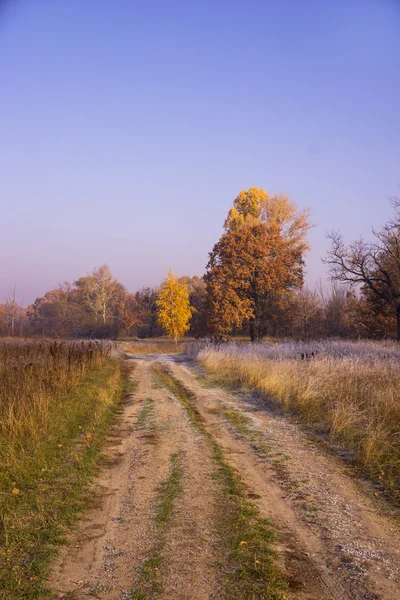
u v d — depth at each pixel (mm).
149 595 4047
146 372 24906
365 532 5418
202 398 15234
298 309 47875
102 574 4445
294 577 4371
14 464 7078
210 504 6211
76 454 8258
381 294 37844
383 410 9867
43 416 9766
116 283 91438
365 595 4078
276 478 7395
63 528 5410
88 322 75062
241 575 4336
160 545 5031
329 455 8656
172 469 7844
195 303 87500
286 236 53562
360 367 14781
